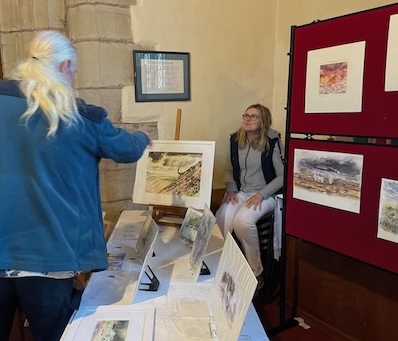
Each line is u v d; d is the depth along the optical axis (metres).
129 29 2.38
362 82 1.51
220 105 2.82
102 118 1.16
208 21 2.66
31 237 1.09
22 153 1.08
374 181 1.52
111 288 1.36
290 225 1.92
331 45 1.61
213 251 1.69
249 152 2.62
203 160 2.04
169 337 1.07
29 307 1.20
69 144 1.10
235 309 0.98
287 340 2.00
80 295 1.27
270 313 2.29
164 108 2.60
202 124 2.77
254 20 2.85
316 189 1.76
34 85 1.07
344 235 1.66
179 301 1.26
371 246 1.57
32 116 1.07
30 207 1.09
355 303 1.87
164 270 1.51
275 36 2.97
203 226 1.52
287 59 2.89
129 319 1.15
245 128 2.55
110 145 1.18
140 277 1.33
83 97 2.36
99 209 1.25
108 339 1.05
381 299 1.75
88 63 2.31
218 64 2.76
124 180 2.51
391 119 1.44
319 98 1.69
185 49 2.61
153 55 2.48
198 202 2.01
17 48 2.38
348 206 1.63
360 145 1.55
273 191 2.51
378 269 1.67
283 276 2.03
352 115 1.57
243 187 2.69
